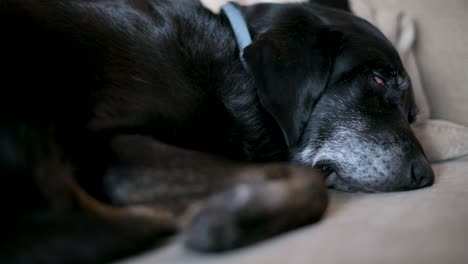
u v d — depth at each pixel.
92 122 0.49
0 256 0.37
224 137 0.58
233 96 0.59
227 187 0.45
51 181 0.43
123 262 0.40
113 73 0.52
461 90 0.84
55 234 0.39
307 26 0.61
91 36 0.53
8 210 0.41
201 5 0.63
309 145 0.60
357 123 0.60
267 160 0.60
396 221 0.44
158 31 0.57
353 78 0.61
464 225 0.42
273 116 0.57
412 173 0.58
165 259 0.39
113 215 0.43
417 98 0.79
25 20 0.50
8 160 0.43
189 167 0.46
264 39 0.59
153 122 0.52
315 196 0.45
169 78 0.55
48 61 0.50
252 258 0.38
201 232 0.39
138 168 0.46
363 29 0.64
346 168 0.59
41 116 0.46
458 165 0.68
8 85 0.46
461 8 0.85
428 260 0.37
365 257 0.37
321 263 0.36
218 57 0.59
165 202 0.45
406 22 0.84
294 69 0.58
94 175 0.47
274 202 0.42
